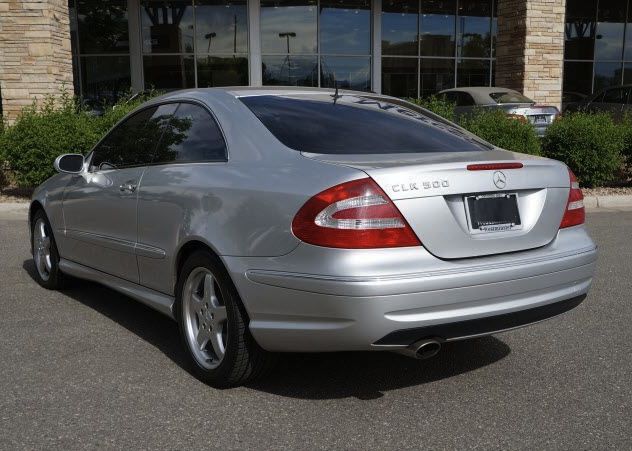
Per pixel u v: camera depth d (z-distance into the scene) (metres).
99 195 4.74
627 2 24.22
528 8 15.65
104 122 10.79
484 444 3.07
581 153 11.78
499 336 4.62
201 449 3.01
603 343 4.48
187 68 20.81
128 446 3.03
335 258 3.05
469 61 22.88
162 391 3.63
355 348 3.12
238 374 3.55
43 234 5.79
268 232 3.28
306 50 21.28
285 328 3.24
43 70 12.60
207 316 3.72
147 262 4.20
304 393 3.64
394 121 4.17
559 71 16.19
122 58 20.70
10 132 10.56
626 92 17.34
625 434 3.18
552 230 3.62
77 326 4.76
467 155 3.68
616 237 8.38
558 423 3.29
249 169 3.56
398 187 3.14
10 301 5.40
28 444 3.04
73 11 20.28
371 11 21.53
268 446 3.04
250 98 4.05
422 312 3.12
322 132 3.78
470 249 3.29
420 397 3.60
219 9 20.58
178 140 4.20
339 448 3.03
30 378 3.80
